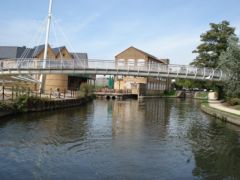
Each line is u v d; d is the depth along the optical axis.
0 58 66.00
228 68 33.25
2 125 19.50
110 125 21.92
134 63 32.62
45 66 33.19
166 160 13.33
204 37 46.50
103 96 58.50
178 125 23.03
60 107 31.44
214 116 28.38
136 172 11.66
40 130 18.58
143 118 26.86
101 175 11.20
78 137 17.20
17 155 13.19
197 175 11.62
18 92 26.45
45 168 11.72
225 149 15.50
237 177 11.55
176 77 32.62
